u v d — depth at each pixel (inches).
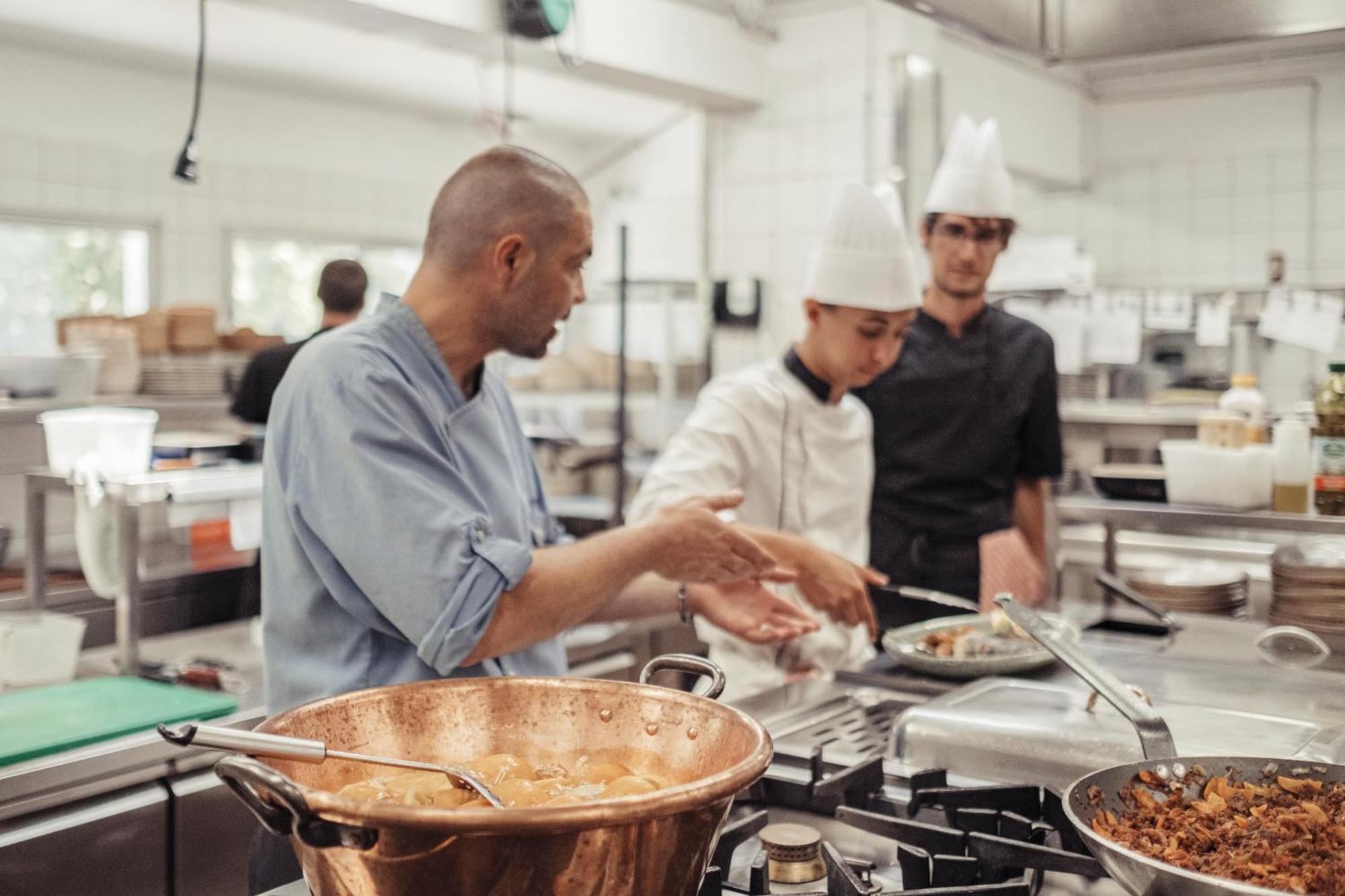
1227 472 99.6
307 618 58.6
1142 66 197.3
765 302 224.1
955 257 113.5
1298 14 77.8
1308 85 187.2
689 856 31.8
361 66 218.1
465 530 54.4
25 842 80.0
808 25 217.9
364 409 55.9
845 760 56.9
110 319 167.2
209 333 170.4
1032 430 120.2
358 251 258.2
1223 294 158.9
